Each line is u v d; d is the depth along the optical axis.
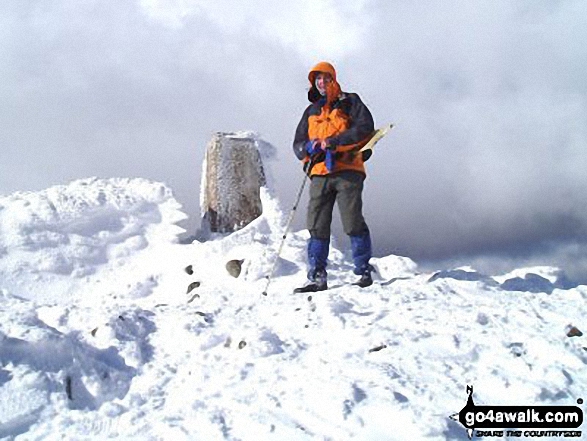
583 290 5.57
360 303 5.27
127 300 6.09
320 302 5.09
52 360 3.76
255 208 8.06
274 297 5.62
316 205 5.98
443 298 5.36
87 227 6.87
